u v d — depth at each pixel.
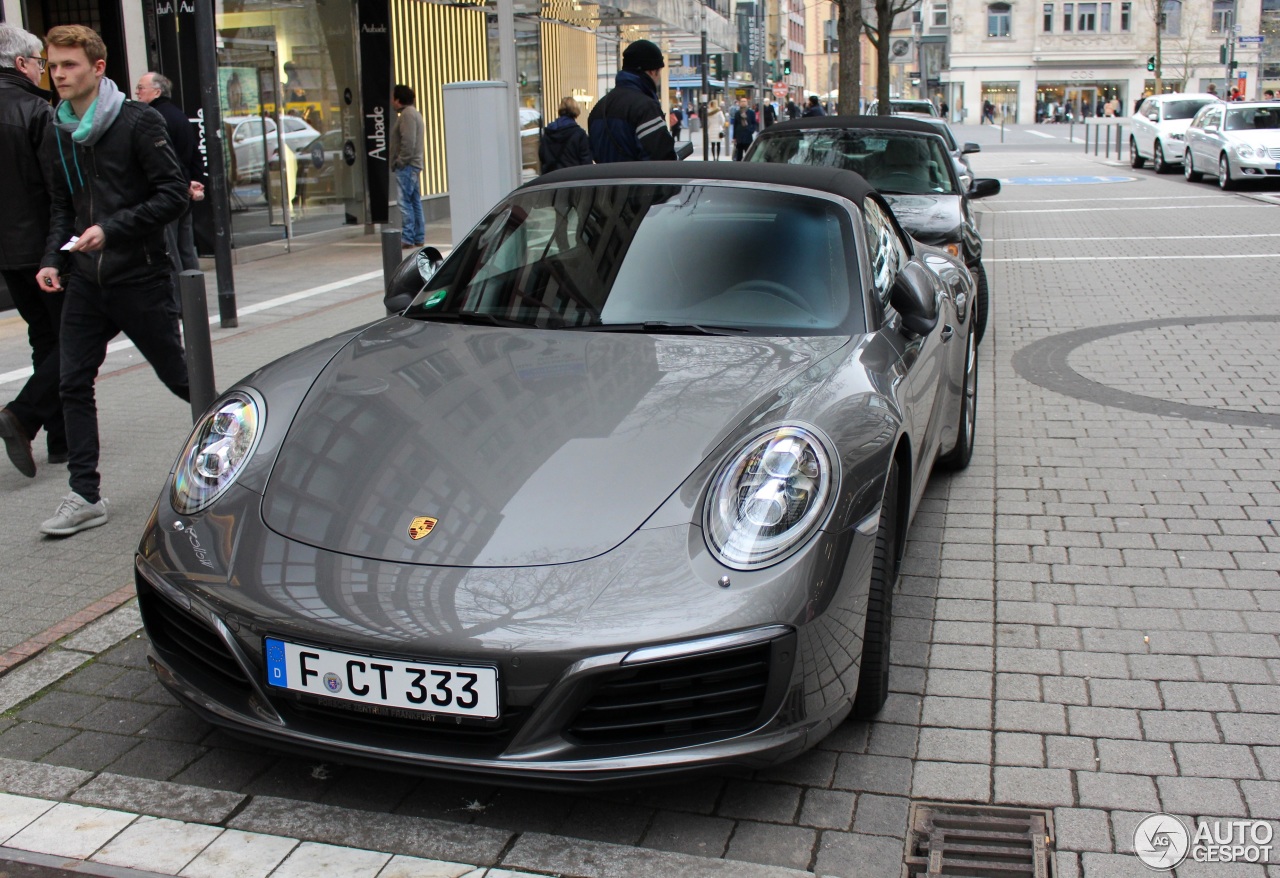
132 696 3.33
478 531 2.62
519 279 3.75
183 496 2.93
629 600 2.48
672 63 34.69
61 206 4.62
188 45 11.09
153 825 2.70
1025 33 76.88
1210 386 6.68
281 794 2.84
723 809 2.76
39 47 5.46
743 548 2.57
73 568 4.23
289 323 9.05
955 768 2.91
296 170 14.35
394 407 3.05
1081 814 2.71
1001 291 10.33
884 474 2.89
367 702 2.52
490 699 2.46
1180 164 25.56
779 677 2.56
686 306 3.53
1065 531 4.52
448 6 17.08
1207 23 72.38
